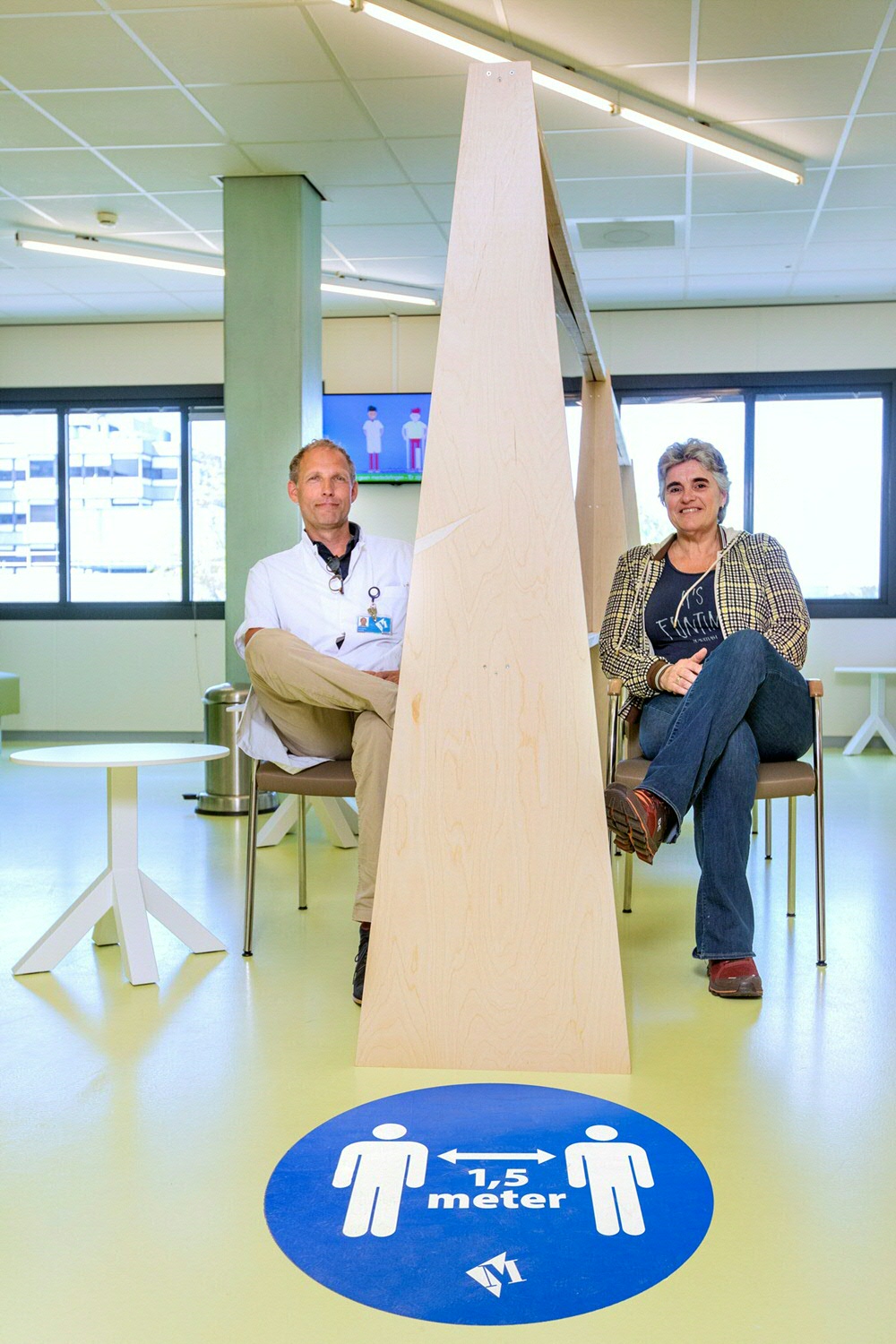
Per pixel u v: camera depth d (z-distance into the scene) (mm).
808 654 7840
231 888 3508
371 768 2375
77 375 8172
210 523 8156
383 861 2012
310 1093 1862
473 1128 1710
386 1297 1270
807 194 5707
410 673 2031
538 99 4625
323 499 2775
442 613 2035
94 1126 1742
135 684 8180
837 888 3475
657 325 7828
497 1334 1200
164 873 3740
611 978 1958
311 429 5461
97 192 5707
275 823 4254
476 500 2041
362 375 7961
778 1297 1269
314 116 4793
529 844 1986
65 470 8234
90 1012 2312
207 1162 1610
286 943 2846
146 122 4848
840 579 7844
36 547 8273
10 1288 1300
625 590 2887
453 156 5207
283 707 2646
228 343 5348
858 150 5168
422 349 7910
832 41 4188
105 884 2695
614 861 3867
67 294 7414
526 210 2055
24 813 5078
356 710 2459
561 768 1990
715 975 2393
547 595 2018
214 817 4973
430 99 4633
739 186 5598
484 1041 1979
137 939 2562
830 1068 1967
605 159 5277
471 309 2061
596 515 4039
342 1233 1408
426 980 1995
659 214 5988
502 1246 1371
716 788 2389
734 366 7773
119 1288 1298
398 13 3873
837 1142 1670
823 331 7699
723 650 2361
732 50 4266
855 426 7793
